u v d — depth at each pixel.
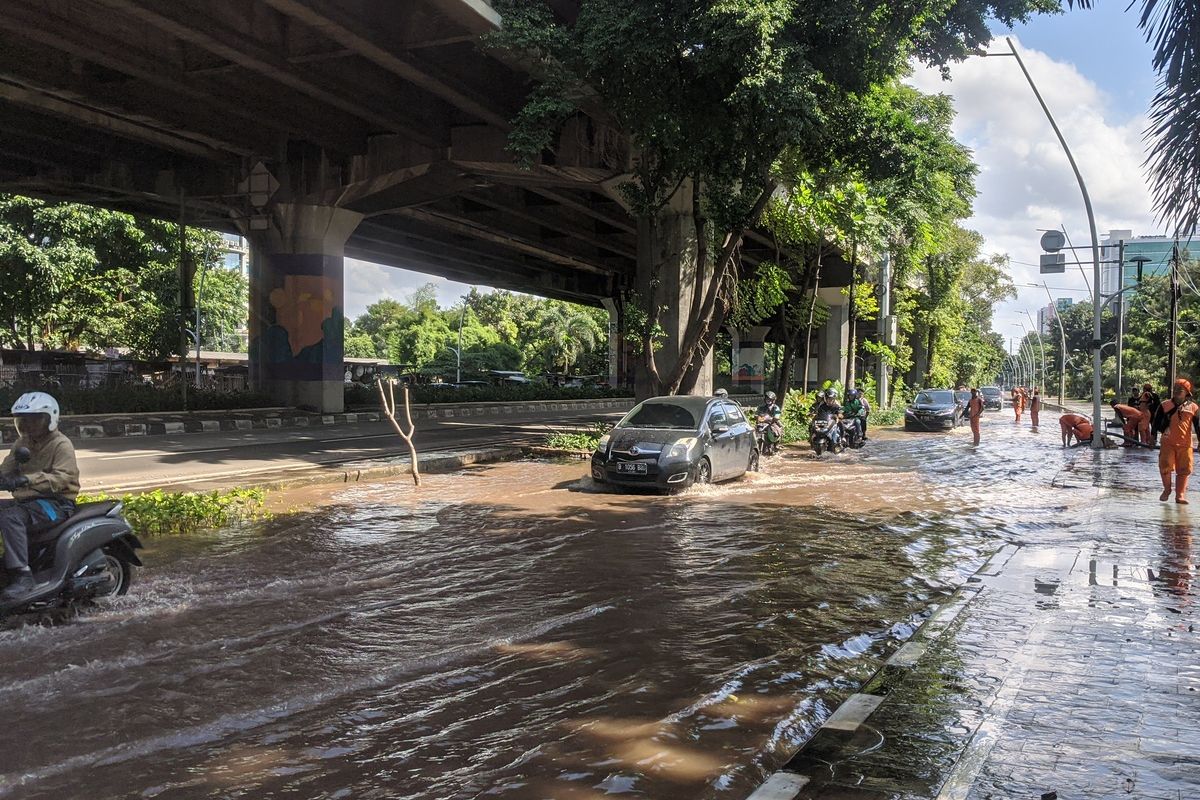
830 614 6.05
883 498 12.37
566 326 95.25
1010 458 19.64
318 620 5.72
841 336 41.50
